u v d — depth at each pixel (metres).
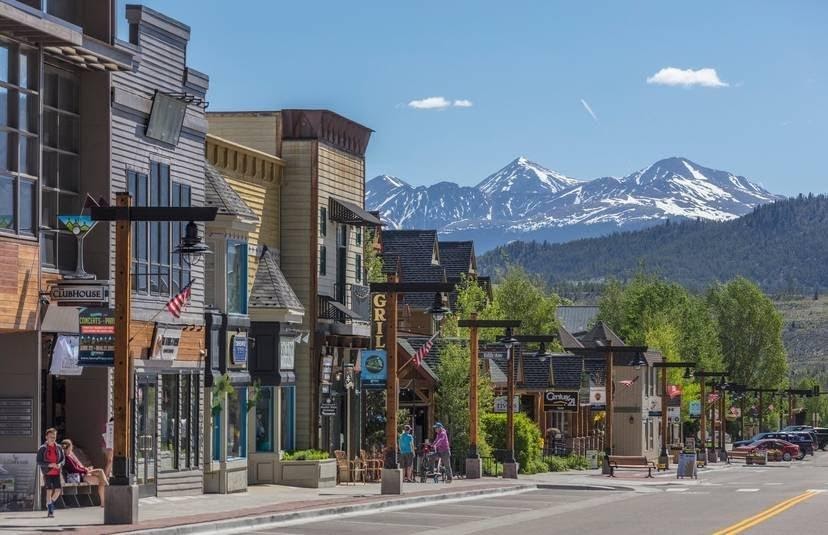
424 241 97.88
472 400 64.25
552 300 125.62
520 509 44.50
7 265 34.34
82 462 38.59
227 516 35.38
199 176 45.84
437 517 39.91
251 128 59.16
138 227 41.09
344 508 40.78
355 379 64.19
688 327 159.50
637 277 176.62
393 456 48.28
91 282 35.50
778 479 78.94
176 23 43.78
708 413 155.25
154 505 39.88
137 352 41.00
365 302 64.69
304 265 58.72
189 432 45.41
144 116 41.50
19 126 35.12
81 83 38.75
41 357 36.34
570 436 107.25
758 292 189.50
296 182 58.84
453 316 92.06
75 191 38.50
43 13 34.34
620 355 118.19
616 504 48.22
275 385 53.00
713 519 39.97
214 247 48.06
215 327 47.31
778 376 188.62
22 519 33.25
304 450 56.59
